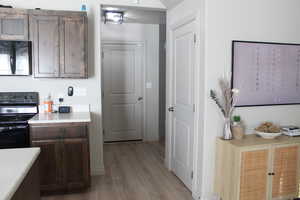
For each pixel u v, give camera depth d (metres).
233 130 2.40
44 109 2.98
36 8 2.82
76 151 2.60
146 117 4.87
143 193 2.73
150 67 4.79
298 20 2.63
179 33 2.95
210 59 2.35
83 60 2.77
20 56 2.64
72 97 3.07
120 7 3.22
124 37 4.62
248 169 2.21
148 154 4.10
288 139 2.38
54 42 2.70
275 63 2.59
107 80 4.66
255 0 2.44
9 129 2.46
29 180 1.32
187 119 2.79
